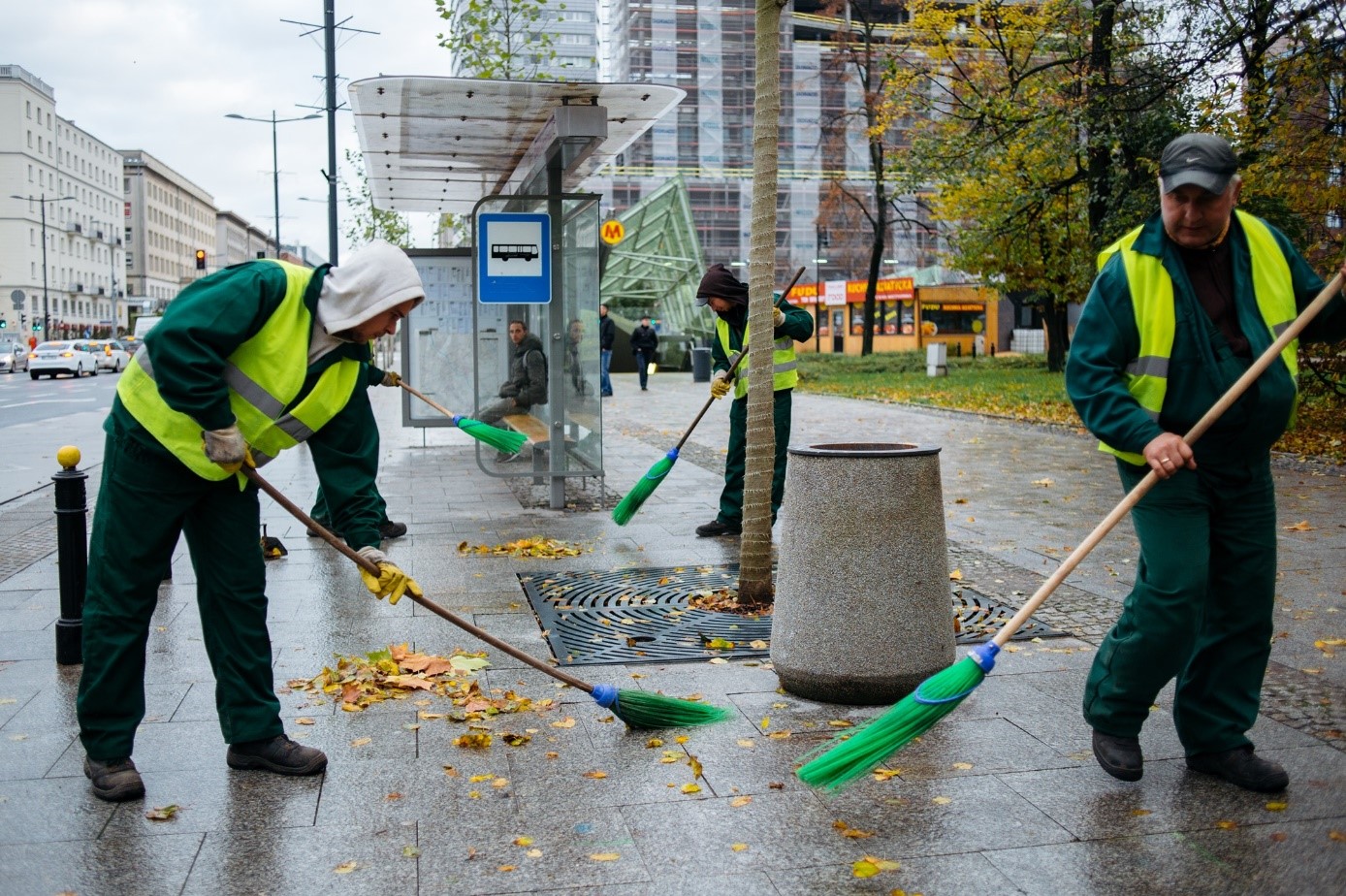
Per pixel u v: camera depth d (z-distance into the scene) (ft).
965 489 34.30
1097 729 12.48
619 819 11.51
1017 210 64.18
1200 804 11.64
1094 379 11.55
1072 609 19.65
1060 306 91.61
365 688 15.53
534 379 32.60
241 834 11.29
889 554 14.71
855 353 148.87
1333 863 10.37
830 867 10.47
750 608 19.98
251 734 12.75
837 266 200.75
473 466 42.09
